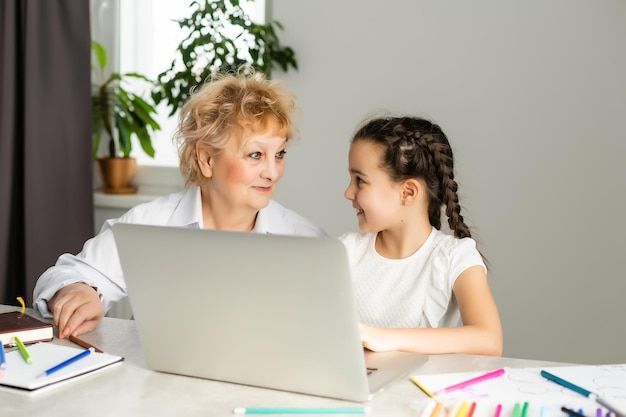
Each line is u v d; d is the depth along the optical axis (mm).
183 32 3139
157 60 3205
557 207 2576
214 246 1076
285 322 1077
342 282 1017
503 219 2641
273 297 1068
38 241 2986
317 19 2793
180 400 1094
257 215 1761
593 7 2482
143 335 1192
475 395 1093
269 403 1085
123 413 1044
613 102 2486
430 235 1583
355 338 1044
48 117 2957
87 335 1397
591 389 1101
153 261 1129
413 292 1553
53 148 2971
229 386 1150
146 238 1118
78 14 2926
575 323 2588
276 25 2852
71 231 2998
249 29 2744
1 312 1578
